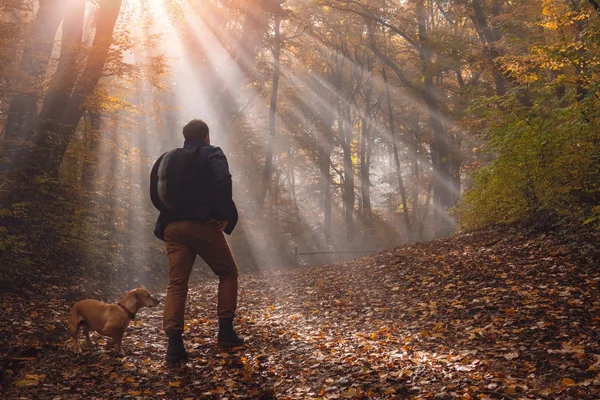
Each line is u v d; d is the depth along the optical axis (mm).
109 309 4586
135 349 4918
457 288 6910
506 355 4164
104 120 12438
